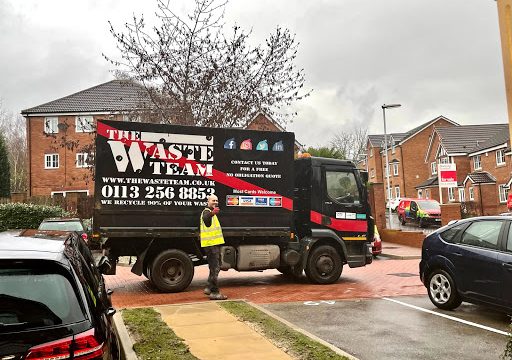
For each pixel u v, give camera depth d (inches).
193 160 399.9
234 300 346.6
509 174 1656.0
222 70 665.0
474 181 1743.4
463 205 1422.2
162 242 401.7
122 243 390.3
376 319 301.0
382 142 2576.3
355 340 253.6
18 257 132.0
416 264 615.2
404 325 284.8
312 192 447.2
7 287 128.0
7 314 123.1
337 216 453.7
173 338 242.8
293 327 264.7
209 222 366.3
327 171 455.5
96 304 139.9
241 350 225.9
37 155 1581.0
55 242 155.6
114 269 390.3
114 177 378.6
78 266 144.8
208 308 315.3
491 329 273.3
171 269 397.1
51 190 1566.2
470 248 298.5
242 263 415.8
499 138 1764.3
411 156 2373.3
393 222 1565.0
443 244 319.3
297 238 448.8
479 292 288.7
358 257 459.5
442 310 324.8
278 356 216.8
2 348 116.4
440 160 2121.1
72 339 121.2
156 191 387.5
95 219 373.7
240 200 413.4
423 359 221.1
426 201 1363.2
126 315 293.0
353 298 374.0
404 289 417.1
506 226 284.0
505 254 274.5
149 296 386.0
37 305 126.0
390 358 223.0
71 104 1589.6
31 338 118.8
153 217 385.7
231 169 411.8
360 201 466.3
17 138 2396.7
